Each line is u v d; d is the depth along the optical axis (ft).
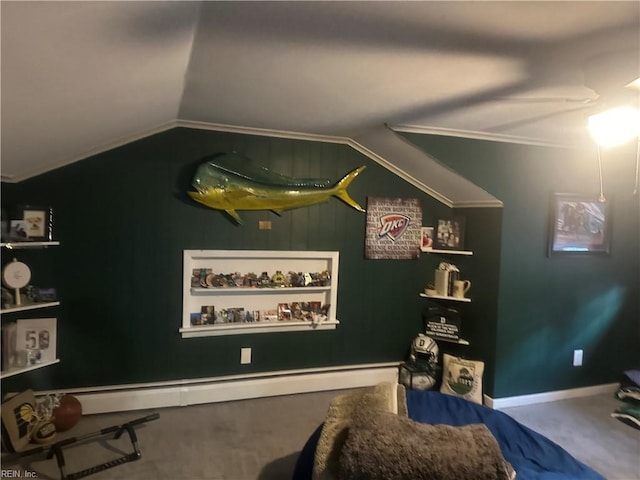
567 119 8.87
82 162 9.77
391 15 4.44
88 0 3.41
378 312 12.49
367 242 12.18
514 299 11.42
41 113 5.90
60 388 9.91
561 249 11.69
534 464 6.20
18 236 8.81
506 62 5.73
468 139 10.62
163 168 10.36
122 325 10.28
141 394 10.51
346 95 7.52
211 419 10.23
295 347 11.84
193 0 4.06
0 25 3.39
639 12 4.30
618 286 12.47
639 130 5.77
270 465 8.45
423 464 5.09
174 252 10.57
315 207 11.70
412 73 6.24
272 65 6.03
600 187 11.94
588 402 11.94
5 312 8.57
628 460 9.09
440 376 12.30
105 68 5.06
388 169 12.26
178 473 8.11
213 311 11.03
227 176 10.55
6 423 8.20
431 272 12.81
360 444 5.32
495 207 11.34
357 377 12.38
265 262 11.55
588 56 5.50
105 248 10.05
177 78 6.57
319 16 4.48
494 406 11.43
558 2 4.11
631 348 12.76
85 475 7.84
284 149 11.25
